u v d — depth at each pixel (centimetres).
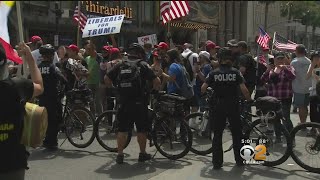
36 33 2761
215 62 1008
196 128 808
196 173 692
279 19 5897
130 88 732
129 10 3566
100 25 1318
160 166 737
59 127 860
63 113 874
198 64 1043
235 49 986
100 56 1143
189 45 1365
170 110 775
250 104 747
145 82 746
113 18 1306
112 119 827
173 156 777
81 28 1652
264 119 719
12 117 349
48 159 781
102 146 843
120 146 751
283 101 902
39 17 2750
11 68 728
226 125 736
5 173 346
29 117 363
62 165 740
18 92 354
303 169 717
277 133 718
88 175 680
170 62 946
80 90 864
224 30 5431
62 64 1058
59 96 845
